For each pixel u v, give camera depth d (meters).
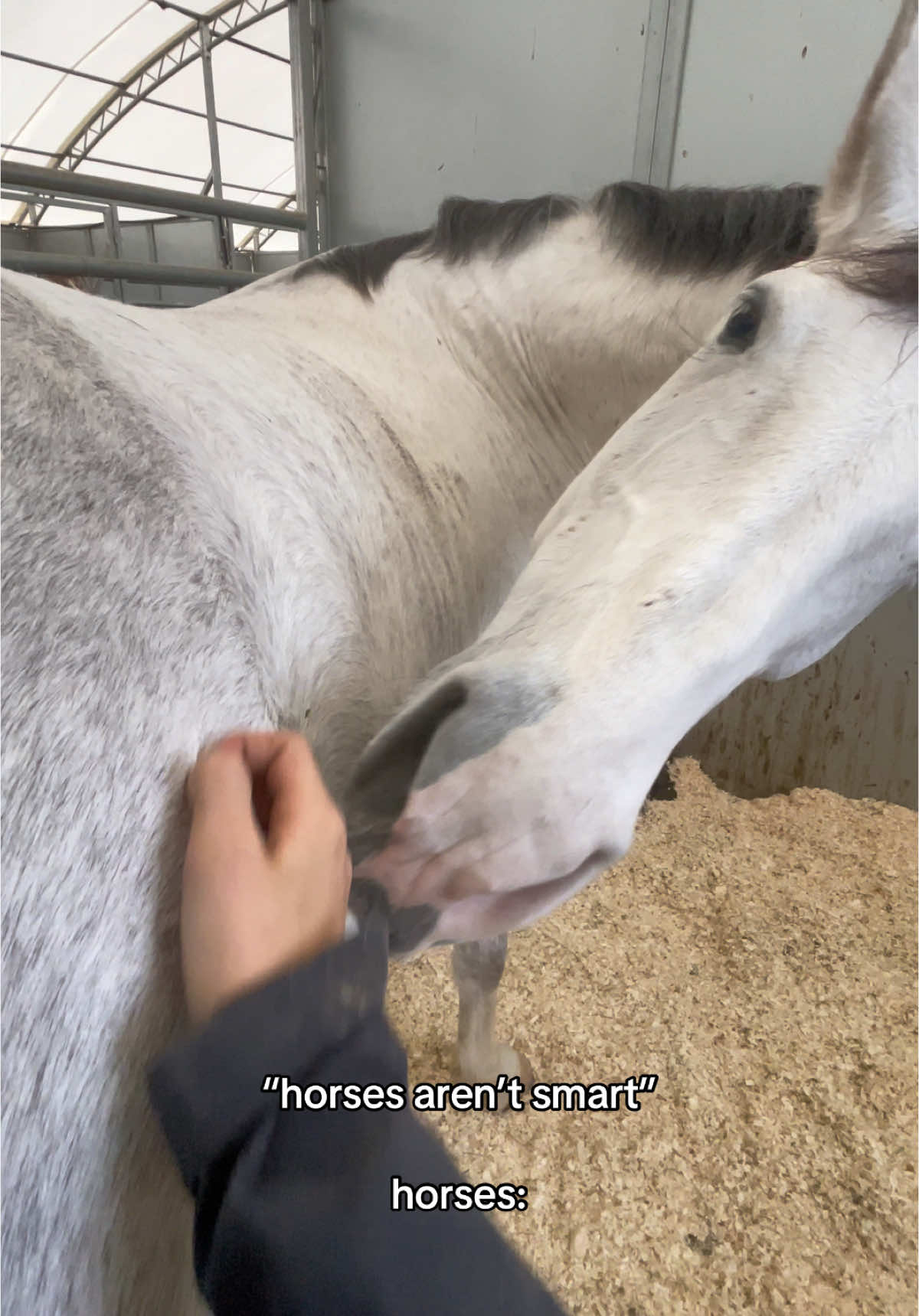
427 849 0.45
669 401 0.47
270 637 0.44
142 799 0.33
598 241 0.74
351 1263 0.25
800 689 1.72
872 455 0.40
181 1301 0.37
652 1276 0.89
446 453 0.69
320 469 0.54
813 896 1.49
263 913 0.30
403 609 0.60
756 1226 0.94
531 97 1.57
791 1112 1.08
